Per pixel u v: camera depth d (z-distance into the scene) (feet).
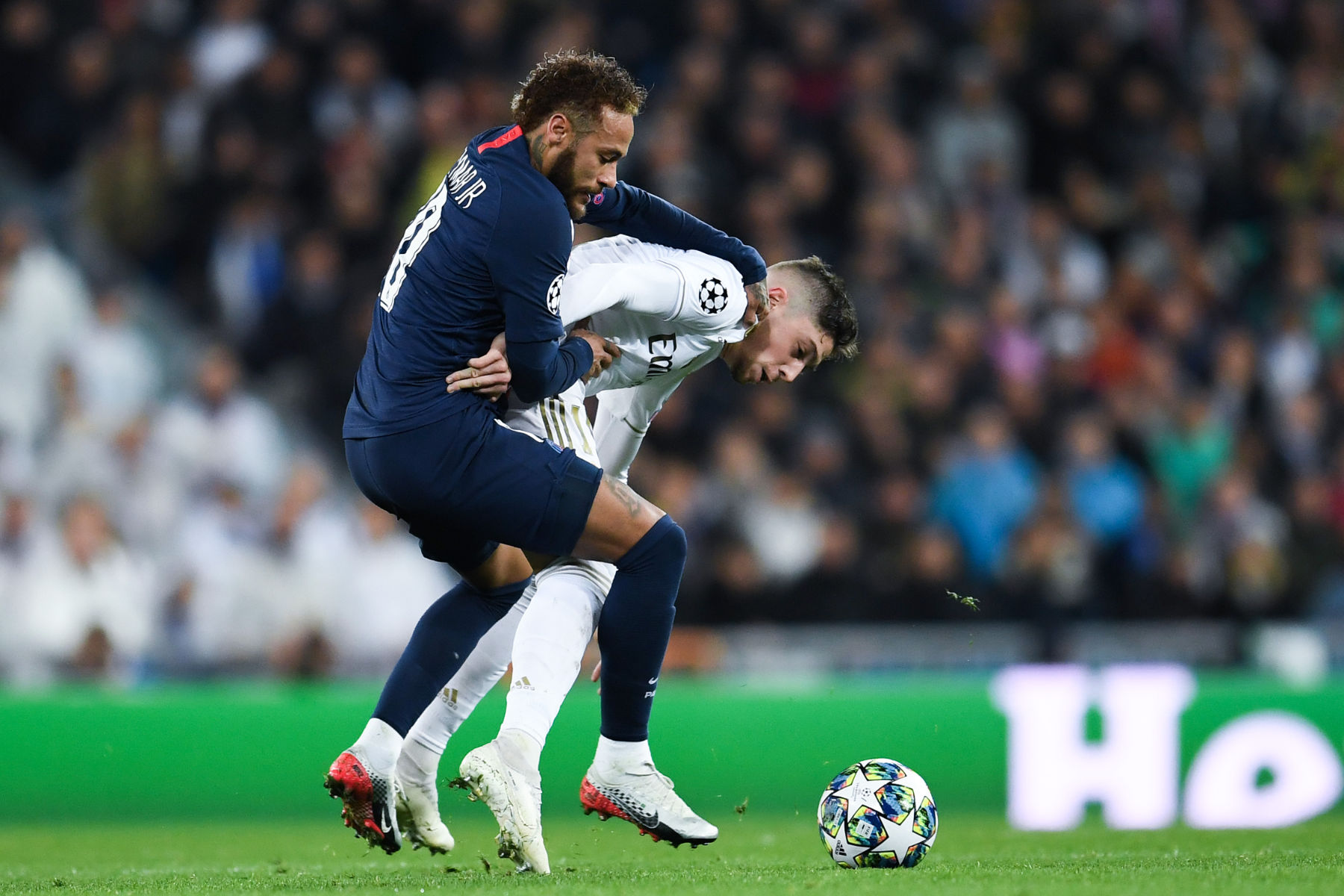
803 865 45.42
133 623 93.97
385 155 121.90
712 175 127.54
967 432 113.50
